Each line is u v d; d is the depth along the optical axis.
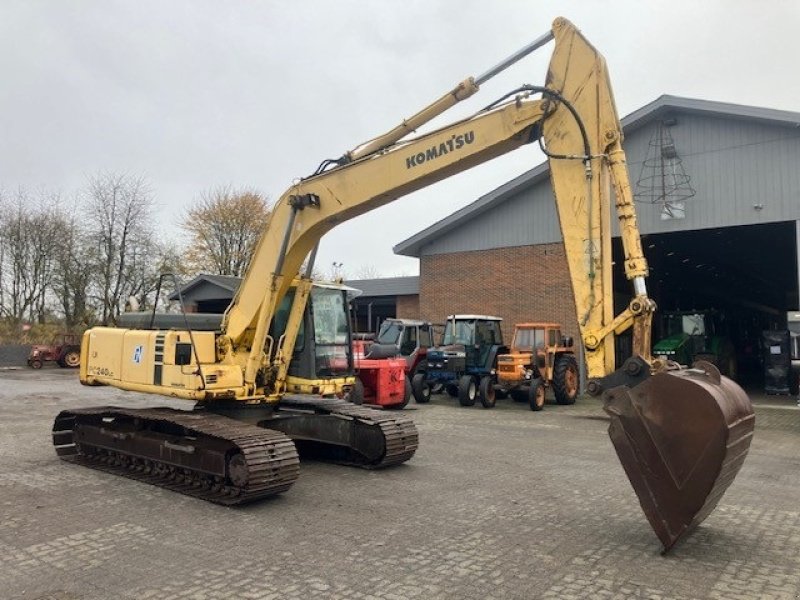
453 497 7.05
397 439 8.38
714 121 16.83
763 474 8.59
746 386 23.89
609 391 5.31
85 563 4.96
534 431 12.30
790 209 15.76
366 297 31.09
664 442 4.98
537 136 6.47
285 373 8.65
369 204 7.57
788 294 40.38
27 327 40.81
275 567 4.87
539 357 16.22
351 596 4.32
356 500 6.91
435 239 22.75
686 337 22.03
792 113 15.34
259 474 6.52
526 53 6.54
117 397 18.42
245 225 49.22
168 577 4.67
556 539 5.57
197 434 7.30
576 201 5.94
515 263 20.94
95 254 41.09
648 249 23.19
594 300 5.71
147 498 7.00
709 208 16.81
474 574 4.73
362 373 15.01
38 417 13.89
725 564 4.96
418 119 7.34
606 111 5.84
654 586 4.51
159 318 8.83
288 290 8.66
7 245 44.59
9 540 5.54
